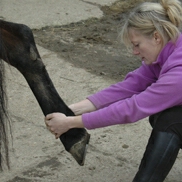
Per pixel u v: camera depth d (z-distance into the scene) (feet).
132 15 6.91
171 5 6.78
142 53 7.01
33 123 10.00
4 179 8.17
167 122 6.86
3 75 6.61
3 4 16.85
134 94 7.38
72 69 12.46
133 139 9.37
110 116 6.91
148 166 6.87
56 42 14.24
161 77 6.75
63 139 7.37
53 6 17.06
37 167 8.52
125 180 8.20
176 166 8.57
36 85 7.52
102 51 13.76
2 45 6.96
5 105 6.75
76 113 7.77
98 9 17.06
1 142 7.12
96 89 11.44
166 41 6.85
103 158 8.77
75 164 8.63
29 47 7.46
